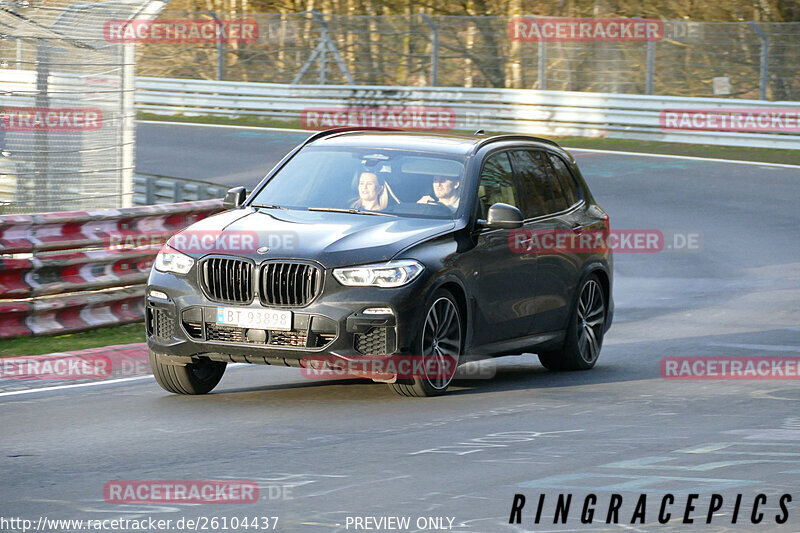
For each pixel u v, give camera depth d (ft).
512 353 95.50
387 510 54.90
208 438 71.82
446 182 91.35
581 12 388.98
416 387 85.15
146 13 138.10
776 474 62.13
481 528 52.06
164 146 281.74
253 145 283.59
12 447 69.36
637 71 314.55
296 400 85.15
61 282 117.80
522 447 69.05
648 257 182.39
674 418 78.84
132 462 65.26
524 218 96.63
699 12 383.04
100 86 136.77
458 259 86.63
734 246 188.14
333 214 89.25
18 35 131.95
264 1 410.11
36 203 133.39
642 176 246.47
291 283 81.56
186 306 83.25
